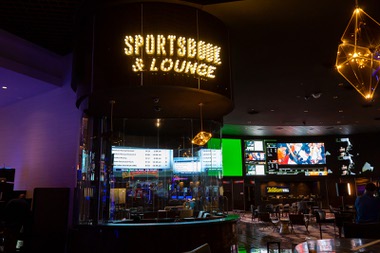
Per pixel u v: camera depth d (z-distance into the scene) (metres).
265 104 11.38
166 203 8.95
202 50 5.54
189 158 9.28
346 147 18.92
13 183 8.52
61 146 8.03
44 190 7.17
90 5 5.68
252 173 18.44
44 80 7.92
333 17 5.74
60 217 7.20
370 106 11.84
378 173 18.31
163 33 5.37
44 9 6.21
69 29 7.02
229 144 18.42
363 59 4.66
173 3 5.50
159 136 9.04
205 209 9.03
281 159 18.86
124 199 7.87
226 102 6.19
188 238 5.48
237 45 6.80
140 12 5.43
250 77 8.59
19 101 9.41
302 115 13.26
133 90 5.38
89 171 7.05
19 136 9.13
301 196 19.03
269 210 14.86
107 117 7.39
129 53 5.32
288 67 7.93
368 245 2.81
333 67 7.80
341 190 11.40
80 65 6.07
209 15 5.73
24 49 7.54
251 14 5.71
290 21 5.90
